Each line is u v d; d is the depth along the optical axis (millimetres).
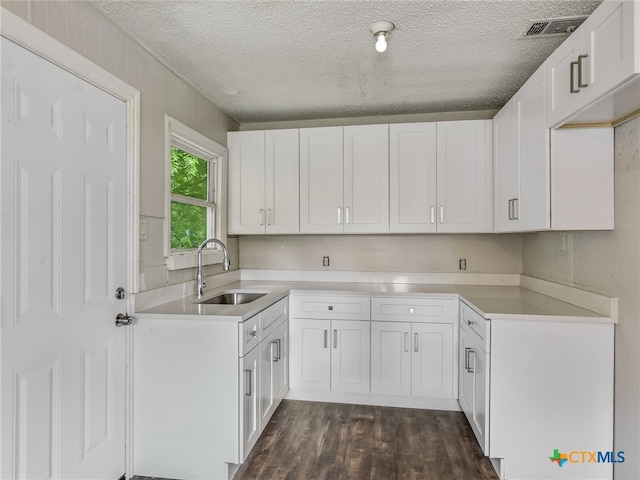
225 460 1887
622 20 1281
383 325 2713
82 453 1619
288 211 3066
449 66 2262
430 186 2881
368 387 2732
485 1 1621
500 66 2268
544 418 1896
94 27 1675
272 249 3441
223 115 3104
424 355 2668
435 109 3068
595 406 1851
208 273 2844
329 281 3338
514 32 1874
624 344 1754
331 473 1942
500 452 1929
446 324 2643
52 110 1461
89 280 1659
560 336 1877
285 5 1649
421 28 1838
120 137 1849
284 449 2160
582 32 1535
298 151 3051
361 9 1682
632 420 1693
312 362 2809
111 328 1799
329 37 1929
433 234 3201
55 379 1485
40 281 1416
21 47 1325
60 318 1507
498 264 3133
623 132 1743
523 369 1909
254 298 2805
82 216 1616
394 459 2064
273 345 2432
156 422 1938
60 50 1478
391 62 2215
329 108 3039
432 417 2551
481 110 3094
